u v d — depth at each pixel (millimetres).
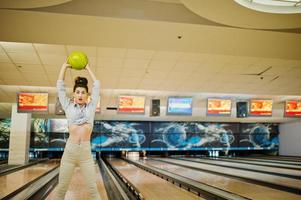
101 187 5219
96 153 15977
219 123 16875
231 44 4734
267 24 3922
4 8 3451
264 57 5520
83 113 1914
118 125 16203
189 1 3262
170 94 9781
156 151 16891
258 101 10070
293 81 7895
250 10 3480
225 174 7266
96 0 3494
